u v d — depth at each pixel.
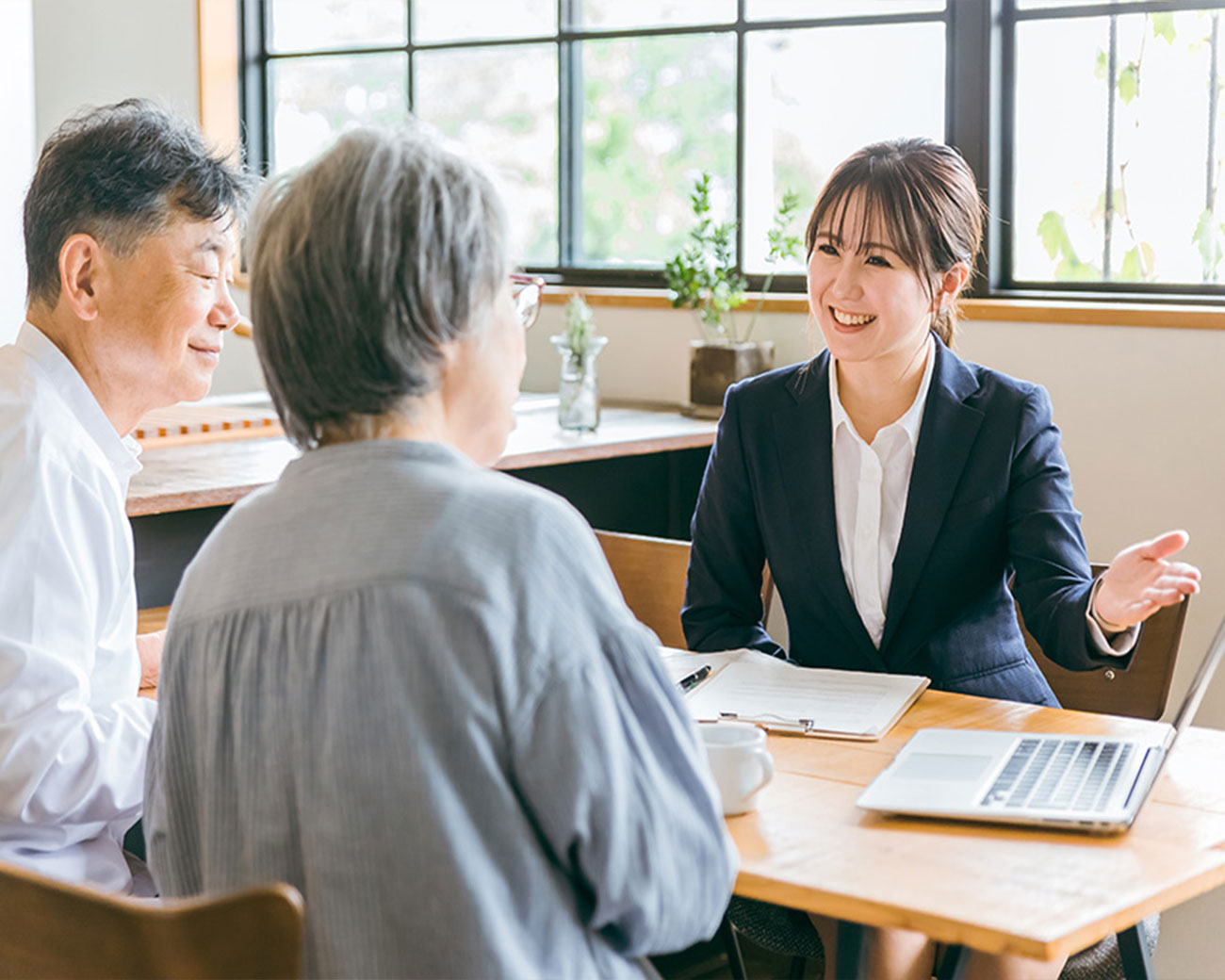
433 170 1.08
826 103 3.54
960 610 1.95
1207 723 2.89
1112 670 2.03
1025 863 1.24
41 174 1.63
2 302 3.55
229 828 1.05
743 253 3.71
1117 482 3.03
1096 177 3.20
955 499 1.93
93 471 1.59
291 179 1.10
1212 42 3.03
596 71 3.90
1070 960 1.69
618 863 0.99
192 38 4.48
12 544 1.50
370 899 0.98
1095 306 3.02
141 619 2.37
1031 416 1.95
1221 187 3.05
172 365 1.69
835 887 1.19
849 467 1.98
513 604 1.00
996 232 3.30
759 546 2.09
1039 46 3.24
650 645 1.06
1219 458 2.91
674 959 2.79
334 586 1.01
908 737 1.60
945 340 2.08
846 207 1.90
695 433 3.21
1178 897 1.20
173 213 1.64
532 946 0.99
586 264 4.00
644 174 3.86
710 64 3.71
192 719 1.09
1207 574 2.93
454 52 4.14
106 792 1.51
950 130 3.33
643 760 1.02
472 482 1.06
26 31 3.58
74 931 0.96
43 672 1.48
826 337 1.94
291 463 1.11
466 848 0.98
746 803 1.36
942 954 1.67
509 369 1.15
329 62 4.40
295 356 1.08
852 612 1.96
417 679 0.99
